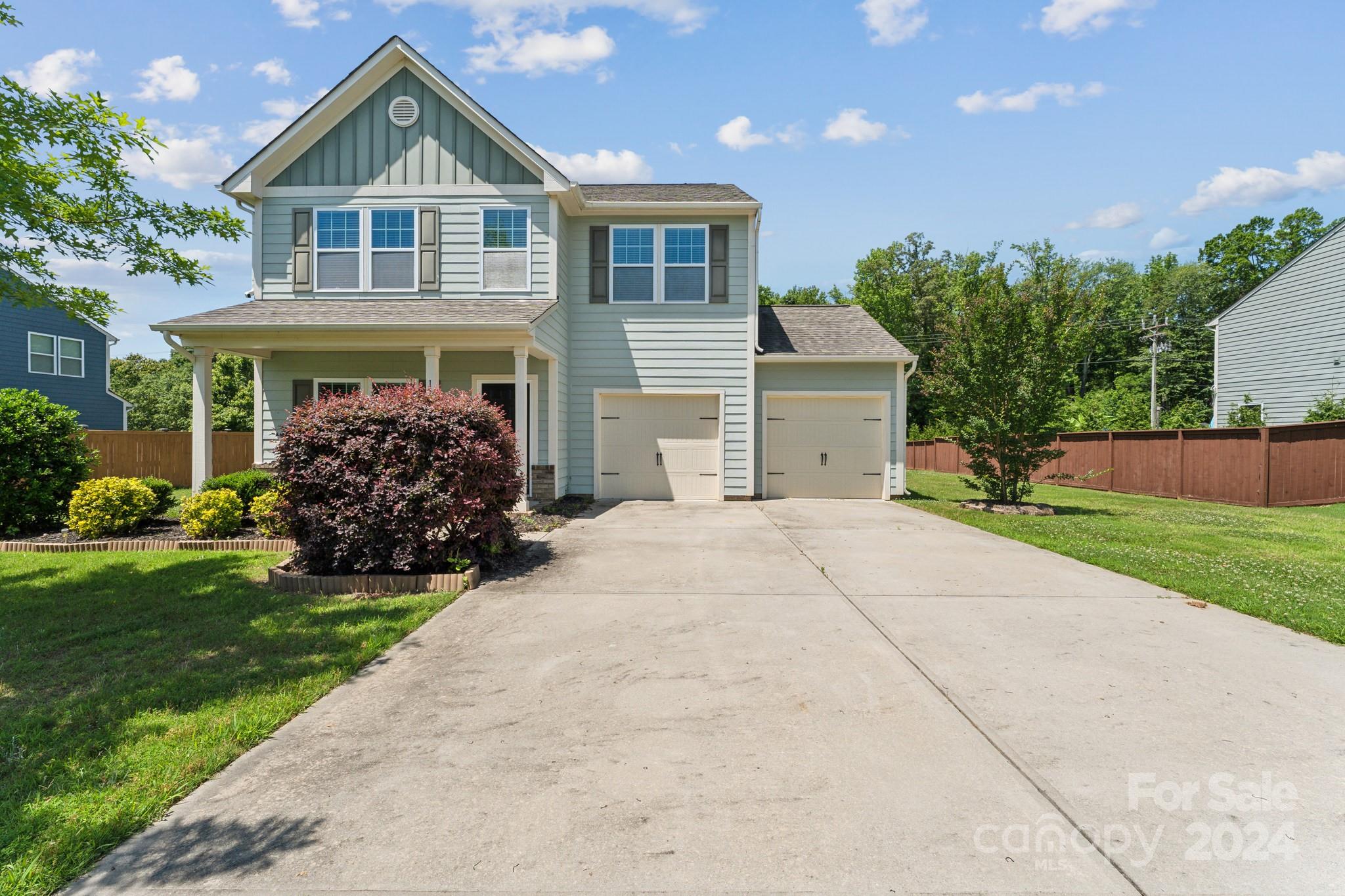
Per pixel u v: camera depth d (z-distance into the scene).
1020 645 4.56
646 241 13.66
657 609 5.45
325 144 12.52
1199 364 40.84
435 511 6.26
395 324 10.19
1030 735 3.22
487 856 2.31
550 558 7.53
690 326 13.68
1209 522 10.67
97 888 2.16
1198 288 45.06
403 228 12.50
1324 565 7.03
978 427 12.03
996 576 6.62
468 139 12.41
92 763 2.92
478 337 10.52
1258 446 13.30
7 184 5.65
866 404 14.27
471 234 12.46
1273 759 2.99
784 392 14.16
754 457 13.91
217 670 4.07
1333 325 19.17
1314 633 4.78
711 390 13.70
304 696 3.66
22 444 8.96
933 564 7.22
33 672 4.08
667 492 13.88
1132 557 7.44
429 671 4.11
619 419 13.87
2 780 2.80
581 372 13.72
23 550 8.05
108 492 8.59
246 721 3.32
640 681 3.92
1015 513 11.70
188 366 33.97
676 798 2.67
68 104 5.96
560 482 13.10
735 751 3.07
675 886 2.15
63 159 6.16
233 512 8.57
